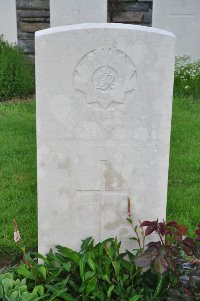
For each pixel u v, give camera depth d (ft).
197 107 21.93
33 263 9.23
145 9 26.55
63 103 8.80
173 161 15.85
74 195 9.41
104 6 23.36
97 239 9.75
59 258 9.34
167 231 8.46
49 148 9.06
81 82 8.69
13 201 13.03
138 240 9.27
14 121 19.72
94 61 8.59
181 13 26.55
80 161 9.18
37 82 8.66
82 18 23.50
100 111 8.88
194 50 27.20
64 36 8.42
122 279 8.94
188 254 8.40
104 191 9.41
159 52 8.59
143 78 8.72
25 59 26.02
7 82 23.20
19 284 8.63
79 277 9.14
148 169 9.30
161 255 8.14
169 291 8.32
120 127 9.00
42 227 9.60
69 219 9.57
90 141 9.06
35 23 26.78
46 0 26.30
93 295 8.53
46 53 8.50
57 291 8.39
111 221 9.64
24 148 16.87
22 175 14.79
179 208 12.81
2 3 26.58
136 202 9.52
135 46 8.53
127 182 9.37
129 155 9.20
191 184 14.40
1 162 15.71
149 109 8.91
